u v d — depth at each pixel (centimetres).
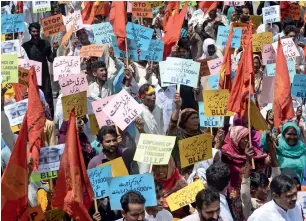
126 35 1256
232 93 1017
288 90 1040
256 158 978
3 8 1647
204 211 707
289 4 1873
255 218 762
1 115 925
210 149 898
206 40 1547
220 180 776
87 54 1290
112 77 1243
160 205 809
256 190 876
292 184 746
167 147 859
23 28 1387
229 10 2005
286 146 996
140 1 1532
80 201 746
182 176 938
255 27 1770
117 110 941
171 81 1103
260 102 1170
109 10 1781
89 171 804
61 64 1213
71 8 1853
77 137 752
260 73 1288
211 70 1291
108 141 887
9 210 717
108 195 809
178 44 1410
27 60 1217
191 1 1873
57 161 845
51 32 1473
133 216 709
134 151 940
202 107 1070
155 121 1074
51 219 775
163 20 1714
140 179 793
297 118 1130
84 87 1123
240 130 946
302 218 791
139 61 1364
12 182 716
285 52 1394
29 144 853
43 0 1627
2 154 866
